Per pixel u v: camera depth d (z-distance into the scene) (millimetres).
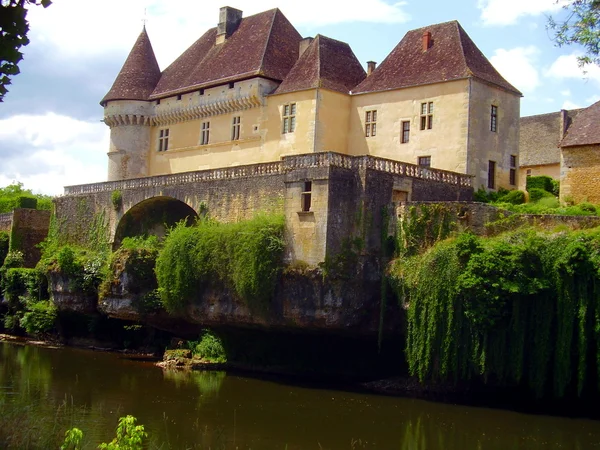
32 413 21781
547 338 25203
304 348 34562
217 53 49375
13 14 10266
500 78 39188
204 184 37312
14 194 83000
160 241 41125
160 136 51719
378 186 30938
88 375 32844
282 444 21562
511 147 39156
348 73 43125
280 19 48000
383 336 30625
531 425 24188
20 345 43500
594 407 26297
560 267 25000
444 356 26500
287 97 42000
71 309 43594
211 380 32250
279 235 31531
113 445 13281
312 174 30656
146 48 54625
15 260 52125
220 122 46938
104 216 44875
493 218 28578
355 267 30125
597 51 15883
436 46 39781
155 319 38656
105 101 52938
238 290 31969
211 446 21219
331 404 27109
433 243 29406
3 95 10375
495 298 25484
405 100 39000
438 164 37219
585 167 34938
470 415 25547
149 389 29672
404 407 26719
